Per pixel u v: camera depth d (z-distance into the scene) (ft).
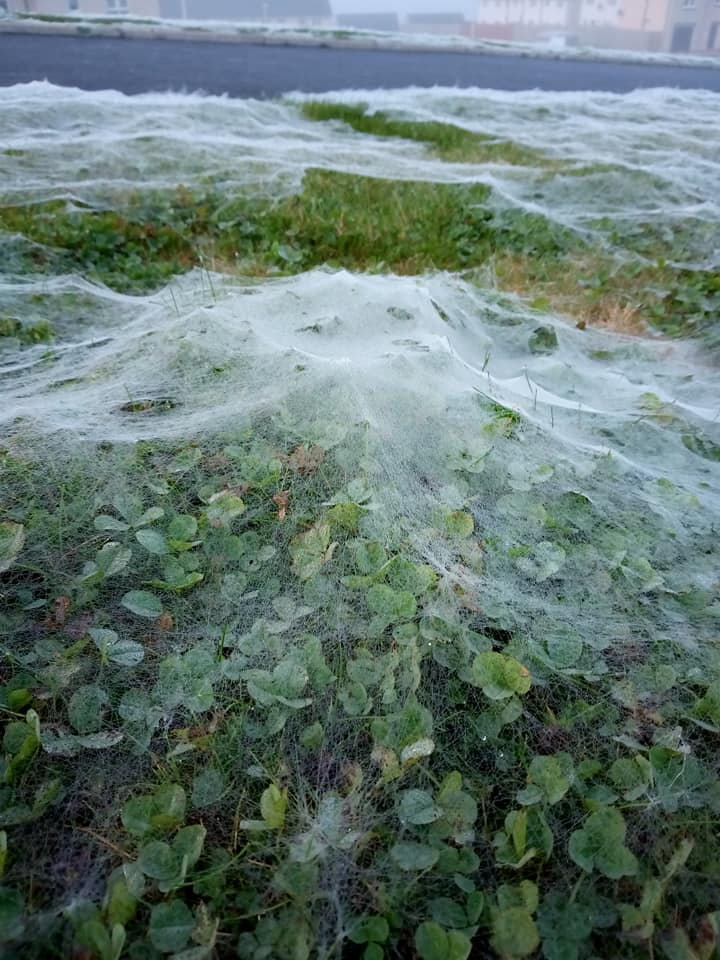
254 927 4.10
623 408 8.92
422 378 8.53
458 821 4.50
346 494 6.77
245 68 32.32
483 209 15.16
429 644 5.57
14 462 7.12
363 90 28.45
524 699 5.37
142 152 17.25
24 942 3.92
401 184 16.52
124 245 13.03
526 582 6.23
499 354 10.16
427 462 7.43
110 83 25.72
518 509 6.91
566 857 4.47
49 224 12.98
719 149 20.22
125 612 5.87
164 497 6.93
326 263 12.80
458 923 4.09
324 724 5.13
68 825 4.54
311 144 19.71
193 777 4.83
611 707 5.32
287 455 7.47
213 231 13.83
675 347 10.76
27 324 9.66
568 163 18.94
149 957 3.89
